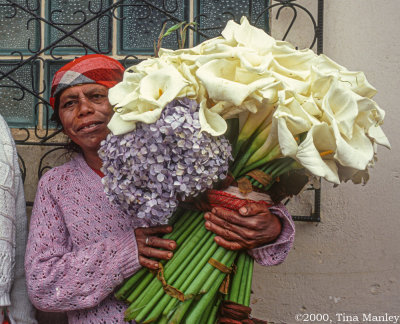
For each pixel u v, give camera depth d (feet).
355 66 5.83
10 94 6.75
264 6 6.37
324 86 3.36
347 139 3.35
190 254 3.95
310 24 5.95
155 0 6.59
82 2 6.71
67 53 6.68
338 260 5.97
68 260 4.27
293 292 6.10
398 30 5.74
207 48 3.49
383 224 5.84
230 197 3.87
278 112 3.20
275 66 3.46
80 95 4.58
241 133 3.78
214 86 3.22
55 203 4.68
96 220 4.50
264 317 6.18
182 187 3.44
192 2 6.53
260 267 6.20
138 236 4.18
